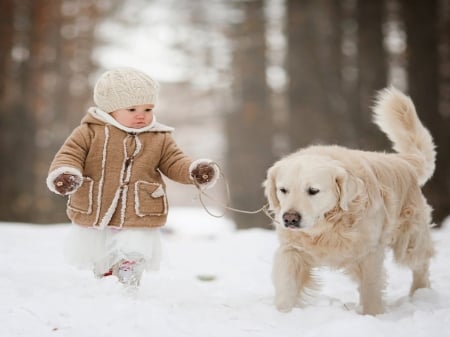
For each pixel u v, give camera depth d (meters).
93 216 6.58
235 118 35.72
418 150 8.32
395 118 8.54
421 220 7.51
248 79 35.59
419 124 8.49
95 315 5.57
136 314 5.51
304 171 6.33
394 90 8.66
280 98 36.56
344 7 33.72
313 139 32.62
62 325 5.36
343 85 33.34
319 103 33.22
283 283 6.58
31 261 8.98
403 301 7.20
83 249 6.64
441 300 7.12
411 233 7.44
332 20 33.84
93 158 6.67
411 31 30.61
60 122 35.47
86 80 37.00
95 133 6.73
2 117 31.39
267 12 36.47
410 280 8.61
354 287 8.07
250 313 6.18
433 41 30.42
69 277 7.57
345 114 32.47
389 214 6.81
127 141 6.74
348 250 6.46
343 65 33.59
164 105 47.34
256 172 34.28
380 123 8.76
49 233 12.99
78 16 36.53
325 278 8.52
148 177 6.77
